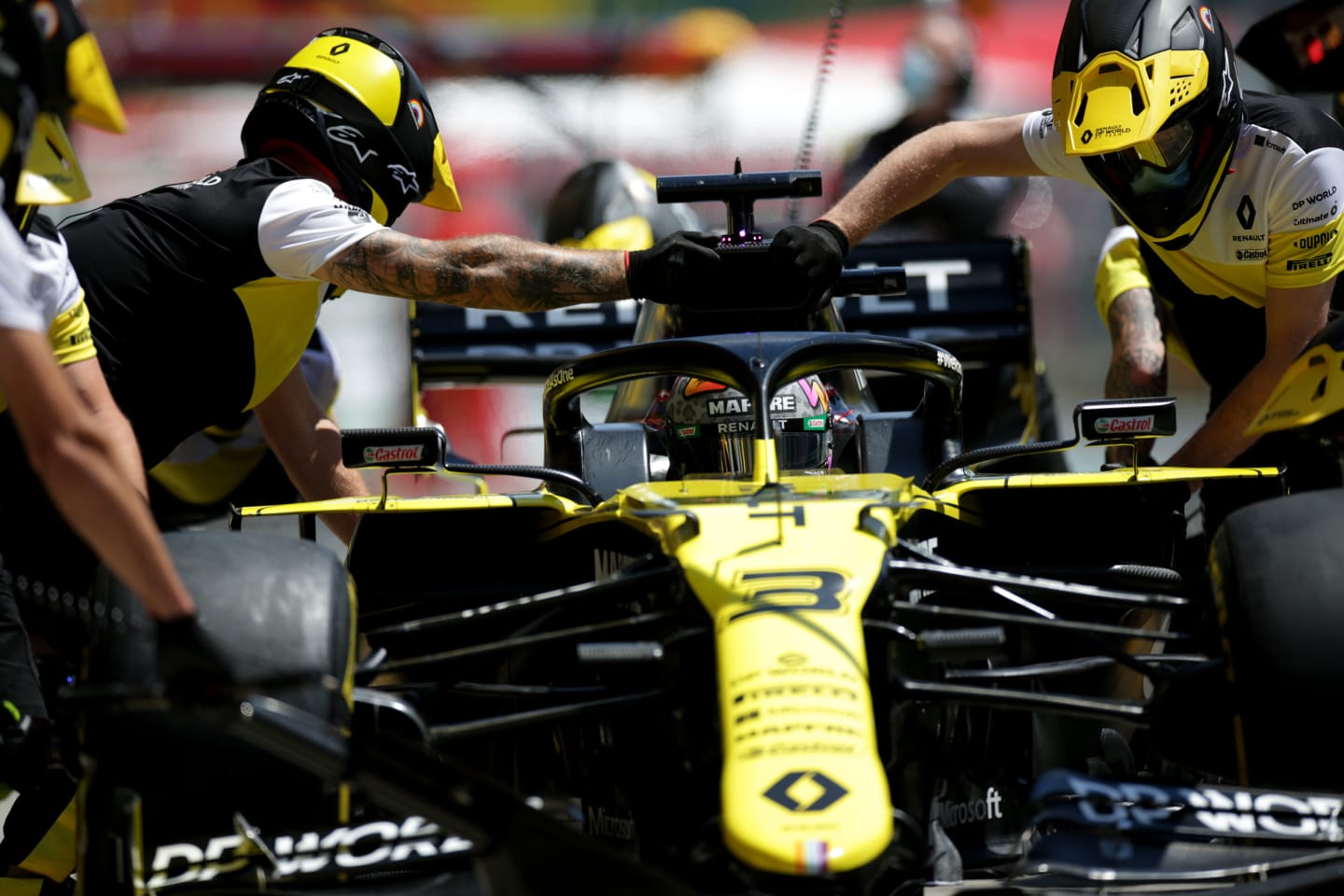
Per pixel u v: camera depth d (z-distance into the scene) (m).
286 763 11.00
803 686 10.67
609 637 14.06
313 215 15.35
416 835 12.27
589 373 15.38
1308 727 11.20
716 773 11.38
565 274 14.70
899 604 12.20
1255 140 16.44
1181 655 14.10
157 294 15.37
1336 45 20.98
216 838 11.96
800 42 43.94
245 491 21.69
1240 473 14.21
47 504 14.49
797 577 11.60
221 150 41.91
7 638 13.27
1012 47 44.81
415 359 23.14
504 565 14.74
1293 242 16.36
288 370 16.70
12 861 13.91
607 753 13.70
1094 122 15.39
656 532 12.84
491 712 15.05
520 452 37.06
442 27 43.16
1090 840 11.22
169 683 9.97
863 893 10.48
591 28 44.44
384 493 14.04
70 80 11.26
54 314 13.15
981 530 14.82
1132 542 14.86
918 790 12.08
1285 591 11.49
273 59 42.12
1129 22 15.45
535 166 41.91
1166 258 18.16
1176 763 12.24
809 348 14.51
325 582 11.53
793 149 42.94
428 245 15.11
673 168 42.72
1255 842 11.32
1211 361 18.88
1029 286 23.09
